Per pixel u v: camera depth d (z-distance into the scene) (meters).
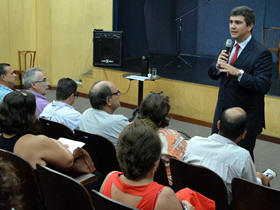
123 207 1.39
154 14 8.84
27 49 7.84
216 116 3.36
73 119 3.20
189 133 5.46
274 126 5.12
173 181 2.30
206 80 6.05
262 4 7.77
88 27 7.80
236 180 1.98
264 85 3.00
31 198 1.98
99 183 2.67
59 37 7.74
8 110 2.11
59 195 1.83
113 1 8.12
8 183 0.95
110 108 2.96
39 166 1.86
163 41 8.98
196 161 2.27
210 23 8.47
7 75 4.07
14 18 7.71
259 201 1.93
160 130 2.43
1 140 2.13
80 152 2.25
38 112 3.60
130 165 1.44
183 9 8.69
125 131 1.50
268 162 4.38
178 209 1.41
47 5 7.61
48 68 7.91
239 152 2.18
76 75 7.96
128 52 8.66
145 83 6.40
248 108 3.18
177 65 7.54
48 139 2.10
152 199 1.40
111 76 6.84
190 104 5.92
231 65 3.20
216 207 2.14
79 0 7.64
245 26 3.05
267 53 3.06
